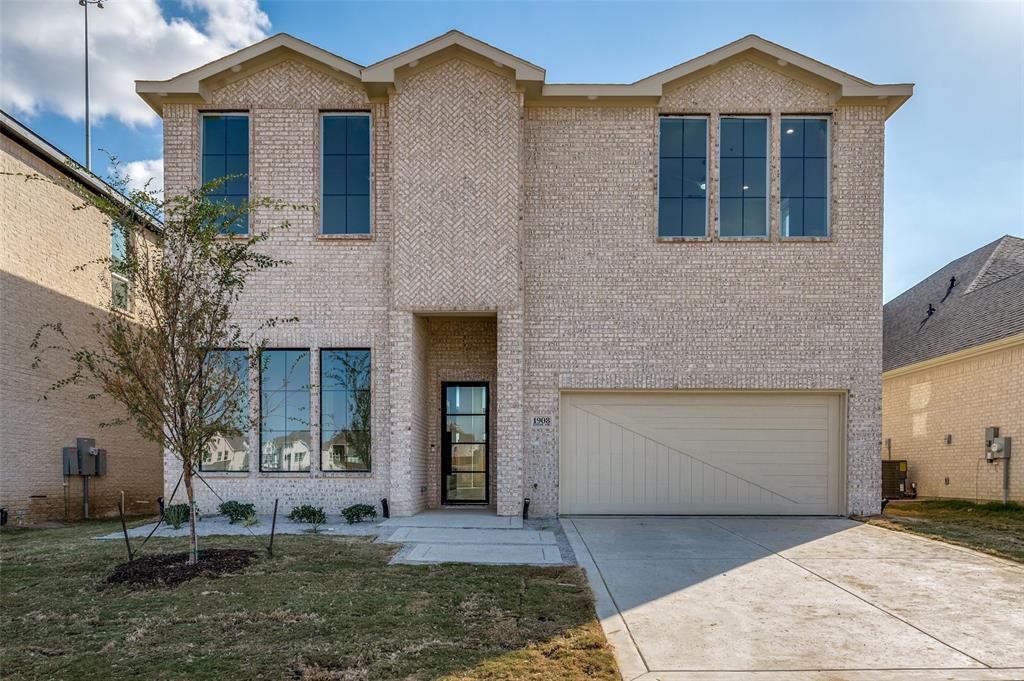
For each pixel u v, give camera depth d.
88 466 14.24
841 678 4.87
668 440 12.09
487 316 12.36
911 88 11.73
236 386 8.06
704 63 11.92
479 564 7.97
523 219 12.09
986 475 14.92
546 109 12.24
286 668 4.86
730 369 11.94
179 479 11.29
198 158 12.11
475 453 12.92
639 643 5.54
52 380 13.53
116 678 4.73
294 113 12.09
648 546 9.17
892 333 20.28
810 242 12.02
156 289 7.48
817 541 9.57
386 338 11.89
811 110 12.13
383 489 11.72
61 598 6.54
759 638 5.66
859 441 11.84
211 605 6.25
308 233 12.00
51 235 13.55
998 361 14.64
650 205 12.13
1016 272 17.20
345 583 7.00
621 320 12.04
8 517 12.33
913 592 6.99
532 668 4.91
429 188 11.70
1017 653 5.34
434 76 11.78
